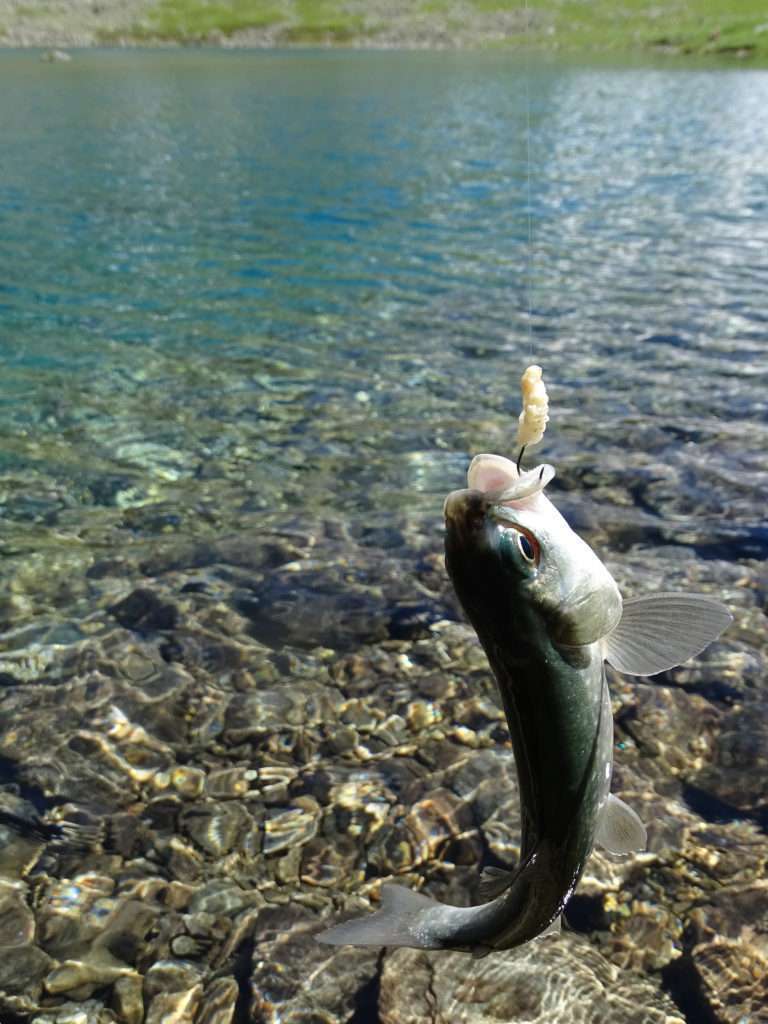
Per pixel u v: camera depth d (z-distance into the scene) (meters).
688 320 14.43
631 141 33.72
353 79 58.94
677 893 5.17
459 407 11.45
